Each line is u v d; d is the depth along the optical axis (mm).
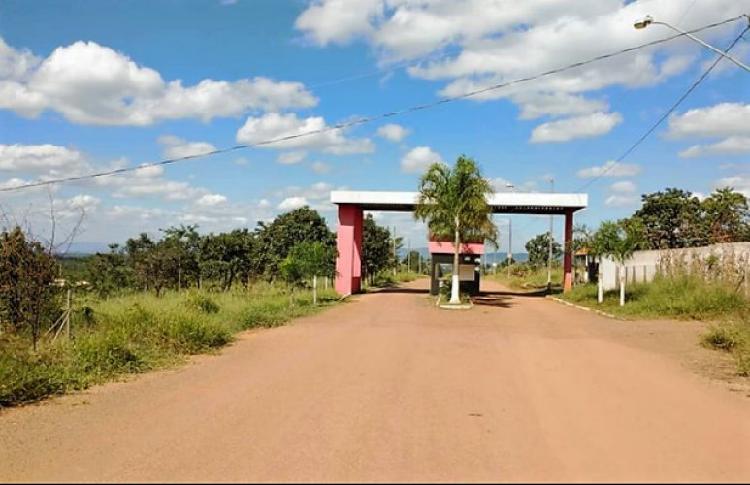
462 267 39062
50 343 11500
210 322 14961
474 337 16359
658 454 6219
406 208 40406
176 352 12773
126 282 28719
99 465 5809
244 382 9922
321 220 41031
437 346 14414
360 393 9078
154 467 5750
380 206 39969
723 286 22438
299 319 21609
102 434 6871
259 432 6953
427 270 113375
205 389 9375
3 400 8320
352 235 39062
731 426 7348
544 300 35938
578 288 35625
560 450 6332
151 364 11430
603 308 26203
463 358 12586
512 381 10094
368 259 52906
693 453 6266
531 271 74562
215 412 7891
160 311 15062
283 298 26922
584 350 13875
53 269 12703
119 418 7590
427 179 29750
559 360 12391
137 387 9539
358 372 10859
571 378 10406
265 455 6121
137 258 29047
